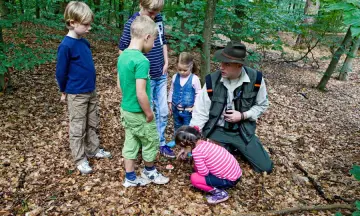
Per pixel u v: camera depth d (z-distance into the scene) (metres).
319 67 10.03
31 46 6.34
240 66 2.64
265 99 2.96
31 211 2.30
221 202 2.56
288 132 4.35
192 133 2.50
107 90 5.14
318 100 6.47
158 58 2.88
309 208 2.49
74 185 2.63
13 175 2.69
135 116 2.39
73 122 2.72
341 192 2.83
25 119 3.77
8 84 4.49
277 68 9.22
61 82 2.59
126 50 2.33
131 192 2.60
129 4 9.35
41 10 5.85
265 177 3.00
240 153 3.39
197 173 2.60
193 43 4.70
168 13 5.67
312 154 3.66
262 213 2.40
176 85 3.26
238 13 5.46
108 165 2.97
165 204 2.49
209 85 2.88
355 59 11.72
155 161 3.14
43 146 3.22
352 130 4.75
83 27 2.49
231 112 2.88
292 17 6.89
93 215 2.31
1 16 4.05
